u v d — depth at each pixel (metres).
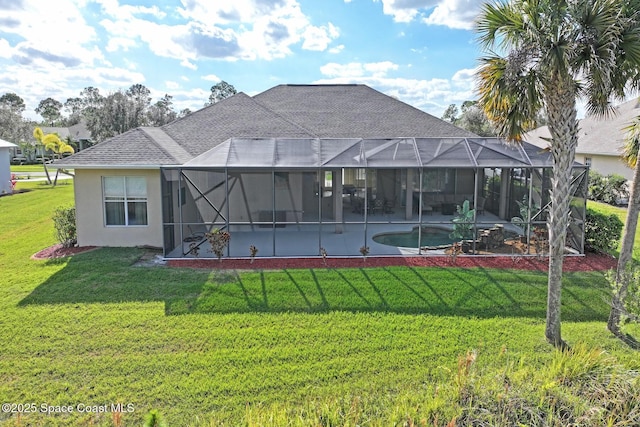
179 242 17.56
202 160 16.41
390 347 8.82
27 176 48.47
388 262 15.01
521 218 20.62
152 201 17.27
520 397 5.37
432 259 15.40
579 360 6.41
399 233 20.70
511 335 9.45
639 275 8.82
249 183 22.30
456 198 26.41
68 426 6.32
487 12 9.05
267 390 7.29
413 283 12.63
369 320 10.16
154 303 11.14
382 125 24.33
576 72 8.59
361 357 8.41
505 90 9.23
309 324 9.93
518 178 22.31
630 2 8.20
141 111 57.91
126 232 17.47
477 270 13.95
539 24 8.34
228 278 13.13
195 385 7.41
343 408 5.96
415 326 9.83
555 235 9.03
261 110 24.36
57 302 11.20
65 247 17.28
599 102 9.35
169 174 16.47
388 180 26.08
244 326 9.83
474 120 51.41
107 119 55.88
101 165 16.42
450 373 7.08
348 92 28.67
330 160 16.34
